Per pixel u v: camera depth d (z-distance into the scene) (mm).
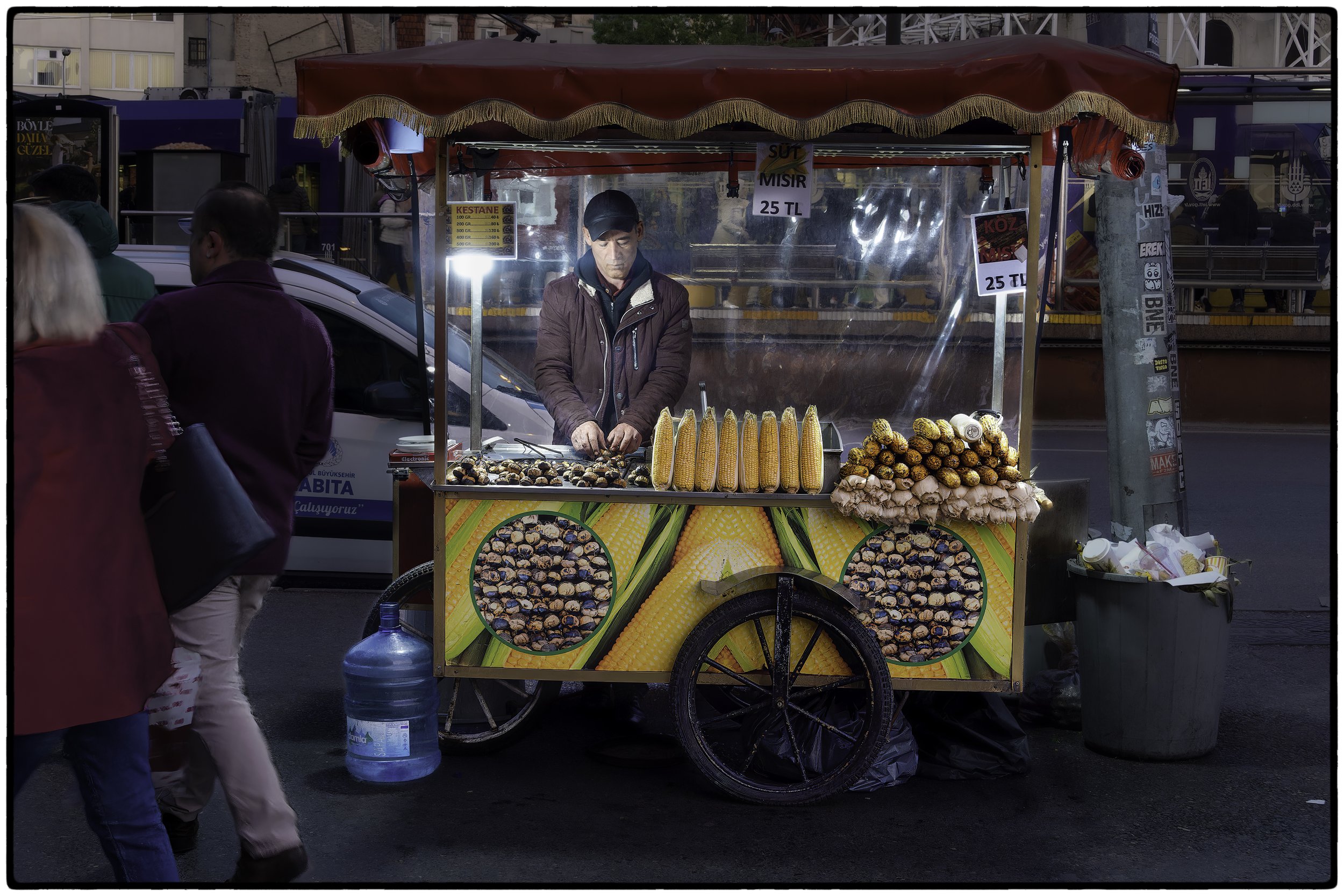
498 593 3861
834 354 4758
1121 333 5230
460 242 3936
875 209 4598
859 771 3762
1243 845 3555
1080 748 4391
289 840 3066
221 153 13555
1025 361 3795
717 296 4781
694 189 4703
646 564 3842
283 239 12289
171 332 3025
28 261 2451
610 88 3504
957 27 19578
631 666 3883
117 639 2480
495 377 5895
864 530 3793
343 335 6277
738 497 3779
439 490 3826
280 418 3141
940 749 4066
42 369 2439
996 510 3691
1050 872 3359
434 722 4109
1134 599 4129
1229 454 12266
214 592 3023
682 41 19219
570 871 3328
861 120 3492
